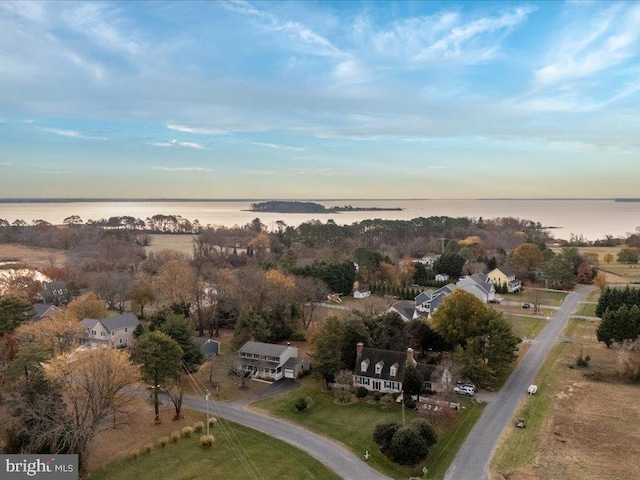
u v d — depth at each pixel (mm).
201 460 49062
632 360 68375
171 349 58500
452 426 55125
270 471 47094
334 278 122500
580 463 46750
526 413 57906
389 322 76062
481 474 45438
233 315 95188
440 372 64438
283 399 65000
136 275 129750
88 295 94812
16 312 75375
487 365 66812
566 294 128375
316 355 68938
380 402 63219
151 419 58312
